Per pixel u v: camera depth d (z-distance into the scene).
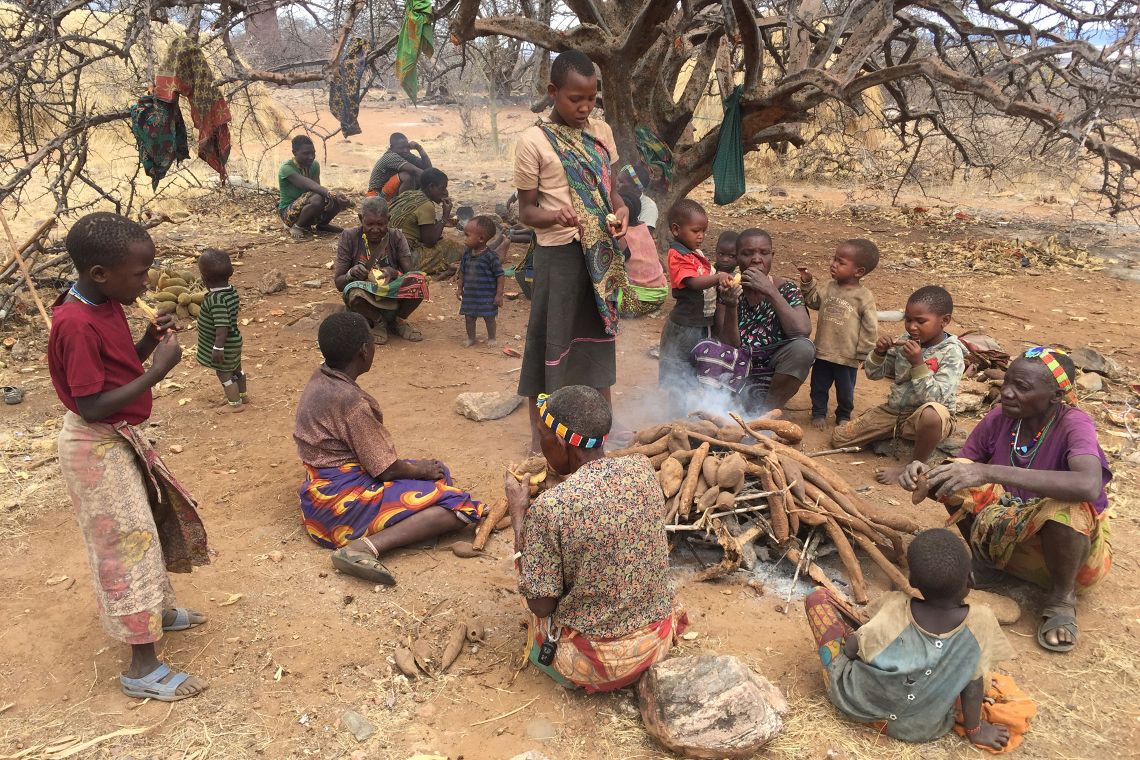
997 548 3.69
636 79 9.26
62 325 2.82
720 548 4.07
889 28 8.15
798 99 8.48
